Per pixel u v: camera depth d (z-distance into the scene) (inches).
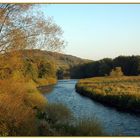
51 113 748.6
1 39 705.6
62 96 1649.9
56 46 734.5
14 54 708.0
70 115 790.5
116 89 1603.1
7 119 501.4
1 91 588.1
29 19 713.6
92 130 591.2
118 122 858.1
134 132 721.6
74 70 4835.1
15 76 741.3
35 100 874.8
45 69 2849.4
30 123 525.3
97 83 2390.5
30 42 718.5
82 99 1502.2
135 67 3115.2
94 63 4143.7
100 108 1162.6
